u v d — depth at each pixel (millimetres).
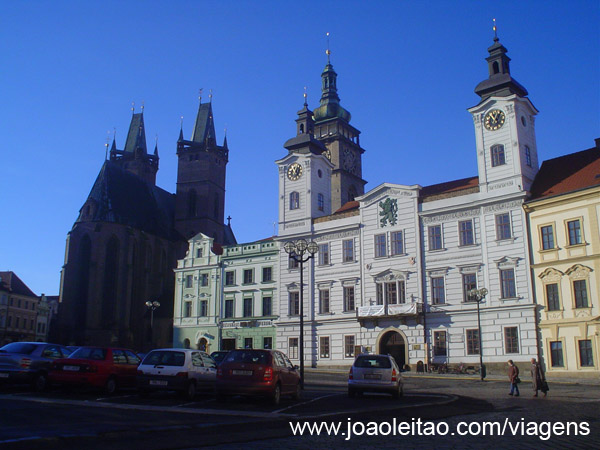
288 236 71312
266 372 23031
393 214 62750
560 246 51375
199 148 128625
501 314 53812
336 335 64938
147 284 106062
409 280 60250
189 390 24203
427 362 57406
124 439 13391
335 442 14117
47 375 26375
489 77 60031
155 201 125000
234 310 76375
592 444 13945
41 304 135375
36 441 12148
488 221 56406
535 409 23406
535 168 58125
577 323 48906
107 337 97875
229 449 12766
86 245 102812
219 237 129625
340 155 100375
